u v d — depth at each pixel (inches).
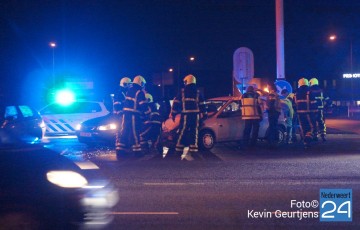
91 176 369.7
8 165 353.4
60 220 339.6
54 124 1283.2
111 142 1093.1
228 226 455.2
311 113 1064.8
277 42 1428.4
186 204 534.9
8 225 335.0
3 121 908.6
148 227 449.4
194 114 924.0
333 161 835.4
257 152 976.9
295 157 893.8
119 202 542.9
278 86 1355.8
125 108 912.3
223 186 629.0
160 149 984.9
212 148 1041.5
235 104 1051.3
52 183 345.4
